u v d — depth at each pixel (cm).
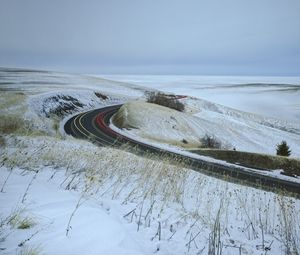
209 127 4734
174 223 548
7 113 2598
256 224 732
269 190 1466
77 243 333
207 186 1035
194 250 457
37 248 301
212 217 689
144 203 618
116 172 841
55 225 366
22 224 346
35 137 1395
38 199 445
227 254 494
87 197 535
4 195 434
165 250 418
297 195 1438
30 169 668
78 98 5678
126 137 3116
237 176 1755
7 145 1023
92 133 3170
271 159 2162
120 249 346
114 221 425
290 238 644
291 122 7844
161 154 2214
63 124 3606
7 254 280
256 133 5575
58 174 684
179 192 787
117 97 7281
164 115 4381
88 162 876
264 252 556
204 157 2289
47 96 4462
